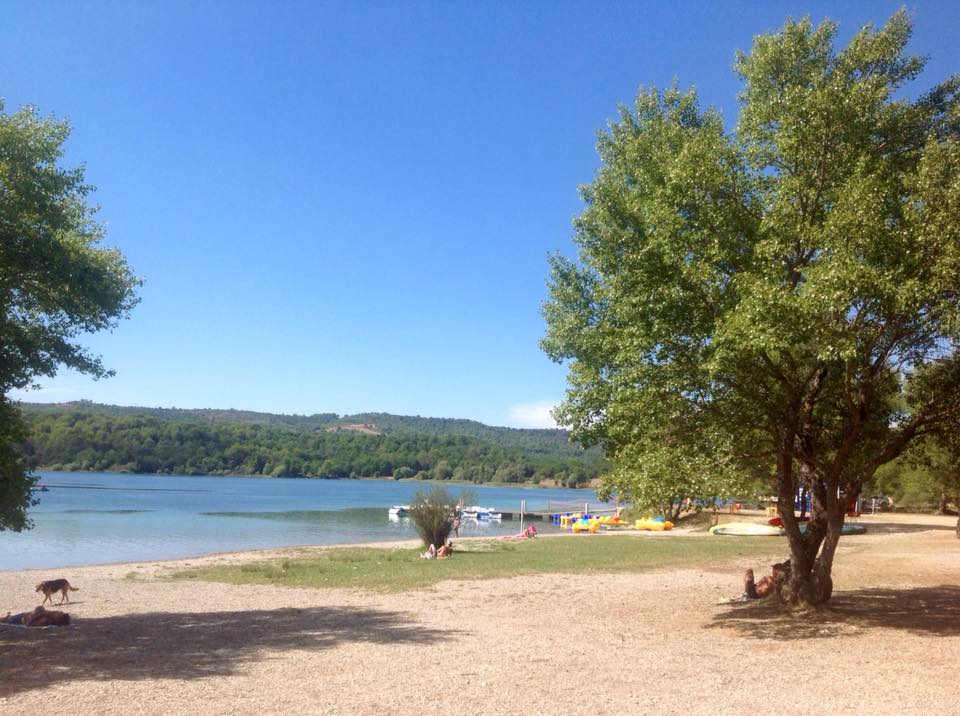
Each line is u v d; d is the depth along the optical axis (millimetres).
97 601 17156
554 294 16531
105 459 137625
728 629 12703
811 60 12570
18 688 8625
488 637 12203
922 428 13734
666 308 11781
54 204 11680
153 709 7746
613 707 7844
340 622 13844
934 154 10609
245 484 142000
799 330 10180
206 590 19125
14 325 11508
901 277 10359
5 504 11492
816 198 11680
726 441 12727
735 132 12922
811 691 8438
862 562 24047
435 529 29641
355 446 184000
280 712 7688
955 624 12727
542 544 33906
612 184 14438
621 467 13750
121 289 13062
